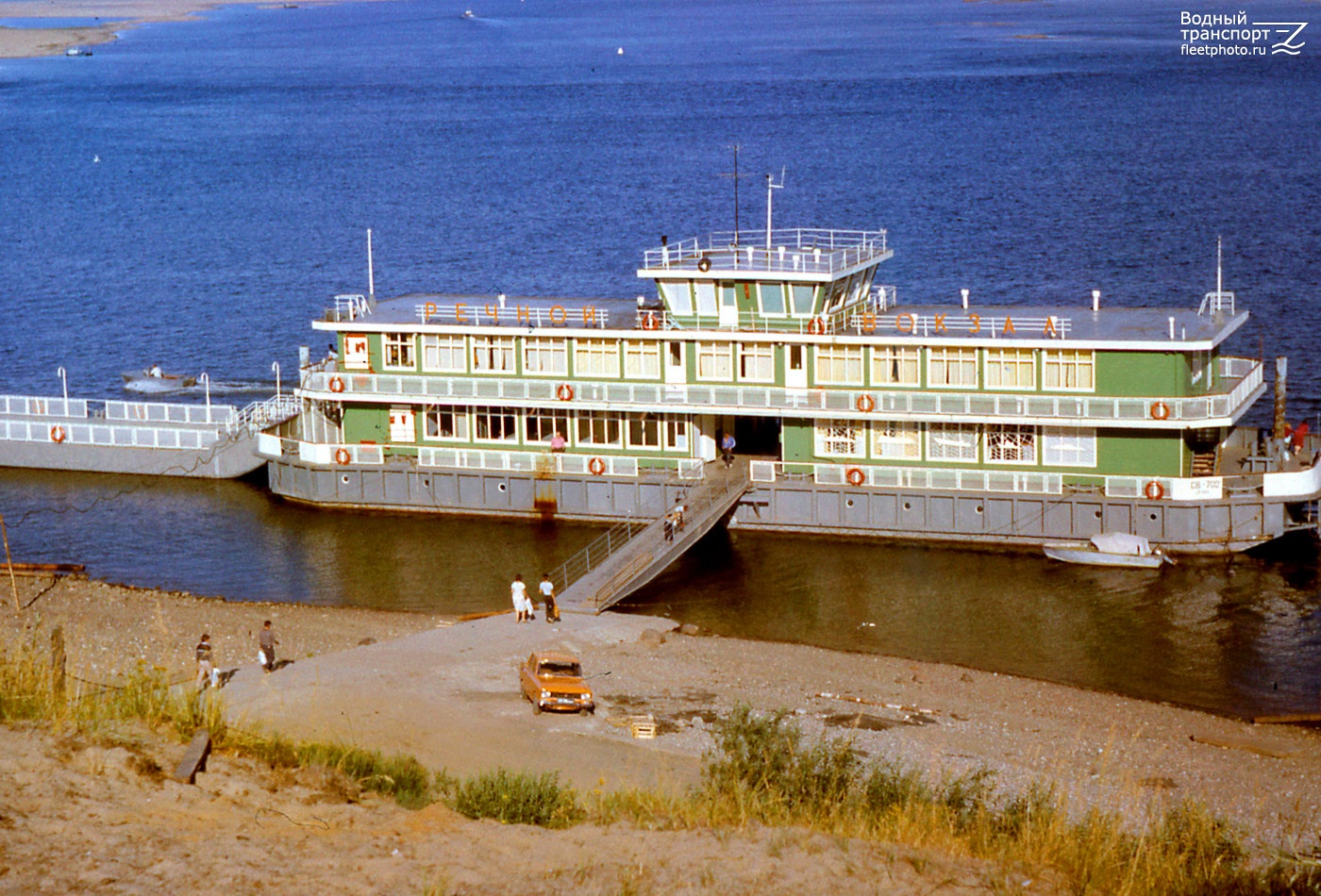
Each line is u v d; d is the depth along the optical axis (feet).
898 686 192.75
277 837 98.73
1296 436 265.95
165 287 521.65
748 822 111.14
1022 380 252.01
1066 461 253.85
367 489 287.07
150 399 380.78
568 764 151.53
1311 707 193.67
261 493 304.50
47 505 299.17
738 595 239.30
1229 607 228.84
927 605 233.96
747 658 201.57
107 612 221.66
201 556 266.36
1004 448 256.93
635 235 595.88
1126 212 606.14
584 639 205.46
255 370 409.08
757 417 285.64
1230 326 255.50
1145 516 247.70
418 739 158.92
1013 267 505.66
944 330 260.62
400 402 282.15
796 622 227.61
